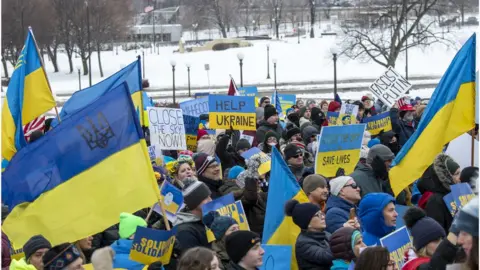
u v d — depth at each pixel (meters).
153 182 8.85
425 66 77.44
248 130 17.81
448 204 9.90
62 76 84.12
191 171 11.48
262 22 134.88
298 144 15.14
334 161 12.82
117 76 15.70
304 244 8.63
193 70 82.81
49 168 8.86
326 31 111.56
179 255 8.99
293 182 9.77
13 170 8.88
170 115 15.27
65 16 88.38
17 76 13.78
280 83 71.81
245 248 7.73
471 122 11.23
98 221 8.79
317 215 8.70
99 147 8.85
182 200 10.38
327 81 72.12
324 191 9.92
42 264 7.82
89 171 8.86
